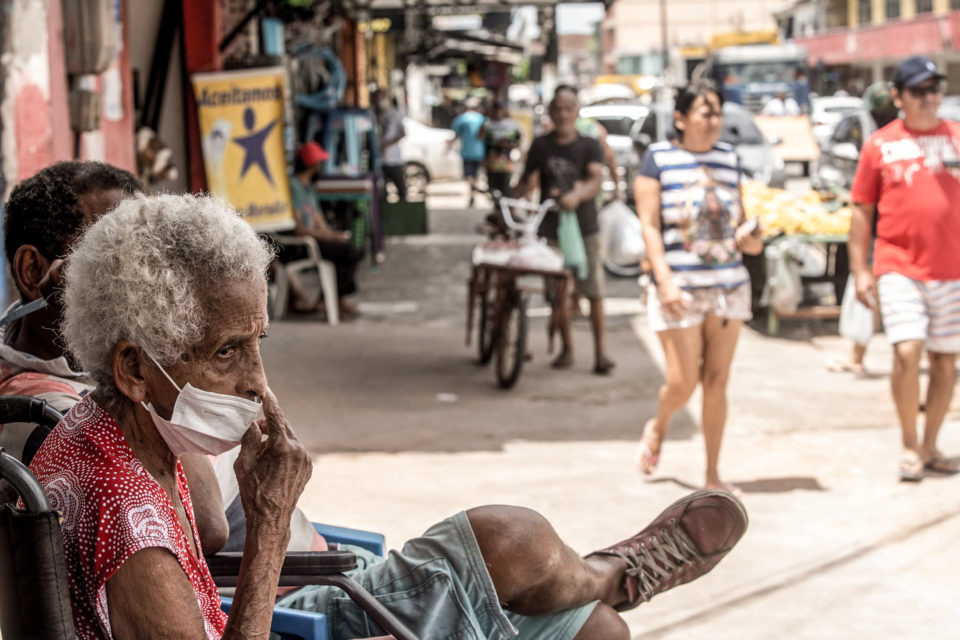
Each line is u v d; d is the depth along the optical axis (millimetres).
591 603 2570
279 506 1809
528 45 32344
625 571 2787
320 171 12312
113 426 1781
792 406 7203
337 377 8023
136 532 1706
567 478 5789
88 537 1716
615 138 17625
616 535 4992
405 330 9812
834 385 7766
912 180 5355
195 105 9117
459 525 2426
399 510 5297
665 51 44438
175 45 9273
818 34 55781
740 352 8883
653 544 2834
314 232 10016
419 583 2396
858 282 5598
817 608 4219
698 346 5305
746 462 6055
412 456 6168
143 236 1698
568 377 8148
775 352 8852
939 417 5699
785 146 18656
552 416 7066
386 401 7387
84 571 1717
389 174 17188
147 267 1681
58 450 1783
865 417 6934
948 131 5359
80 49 5914
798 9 60188
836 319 9984
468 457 6156
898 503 5363
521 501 5426
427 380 7996
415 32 25781
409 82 41562
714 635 4004
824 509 5301
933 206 5348
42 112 5465
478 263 7988
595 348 8250
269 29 10922
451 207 21203
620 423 6906
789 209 9445
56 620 1611
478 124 20828
